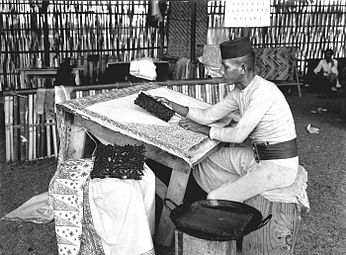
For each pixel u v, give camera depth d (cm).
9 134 512
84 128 370
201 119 386
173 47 780
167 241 353
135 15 813
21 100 507
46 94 506
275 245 330
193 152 340
